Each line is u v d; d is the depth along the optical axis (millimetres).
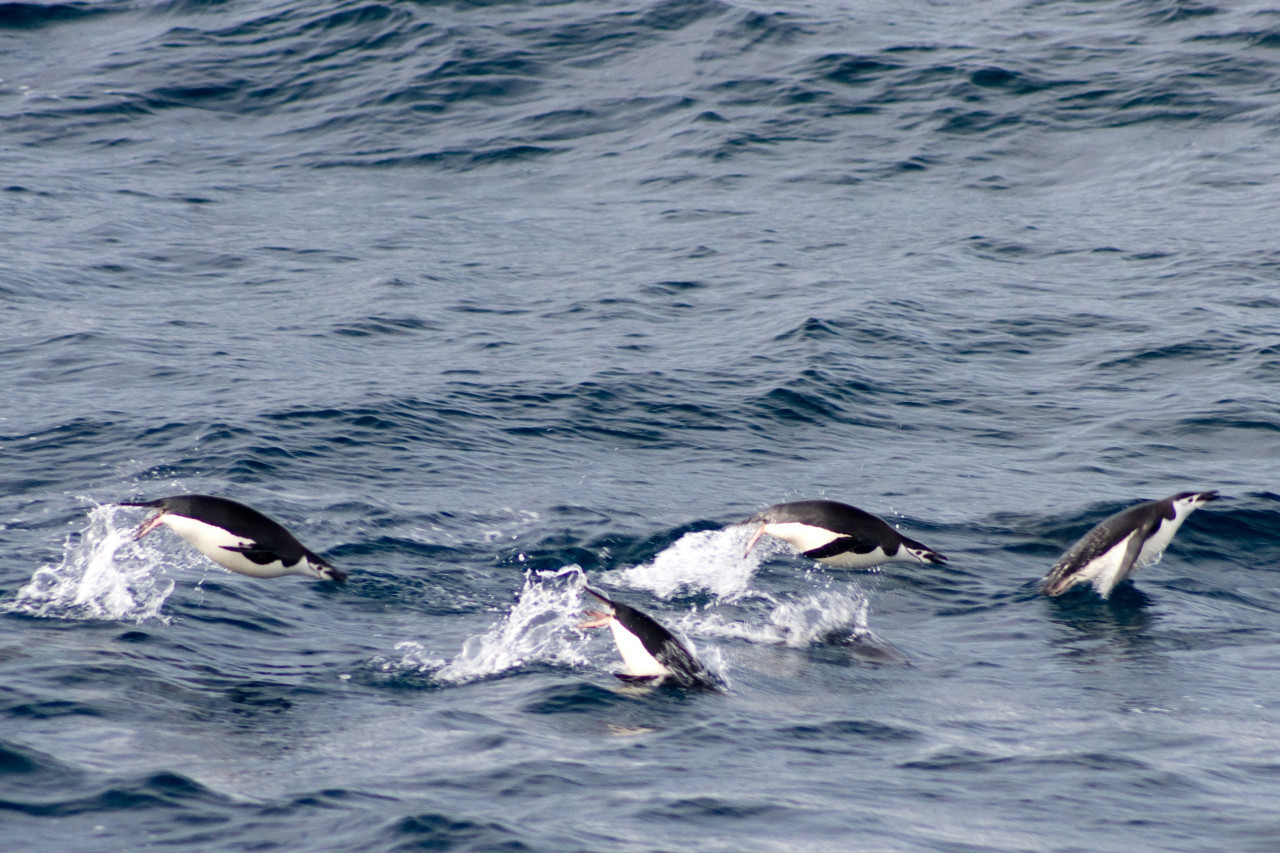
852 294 59031
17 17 103000
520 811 18891
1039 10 106250
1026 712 24203
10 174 75250
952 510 37438
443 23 100062
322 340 51562
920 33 100250
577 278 61750
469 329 53844
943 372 50469
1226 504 37469
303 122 87625
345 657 26156
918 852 18016
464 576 31469
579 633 28234
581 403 45406
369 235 67938
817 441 43500
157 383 45188
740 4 103188
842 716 23688
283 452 38938
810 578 32531
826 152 81625
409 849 17531
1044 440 44062
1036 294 59812
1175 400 47375
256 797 19031
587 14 102875
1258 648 28438
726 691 24938
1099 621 30047
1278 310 57000
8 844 17281
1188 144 80938
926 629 29531
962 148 81750
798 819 19000
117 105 88188
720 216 71625
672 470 40312
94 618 27094
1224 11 100438
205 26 101875
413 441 40969
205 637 26594
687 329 54812
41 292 55844
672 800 19500
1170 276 61906
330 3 104188
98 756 20156
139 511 33562
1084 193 75000
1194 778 20922
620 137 84875
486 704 23719
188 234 66688
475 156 81938
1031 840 18531
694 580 32062
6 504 34125
